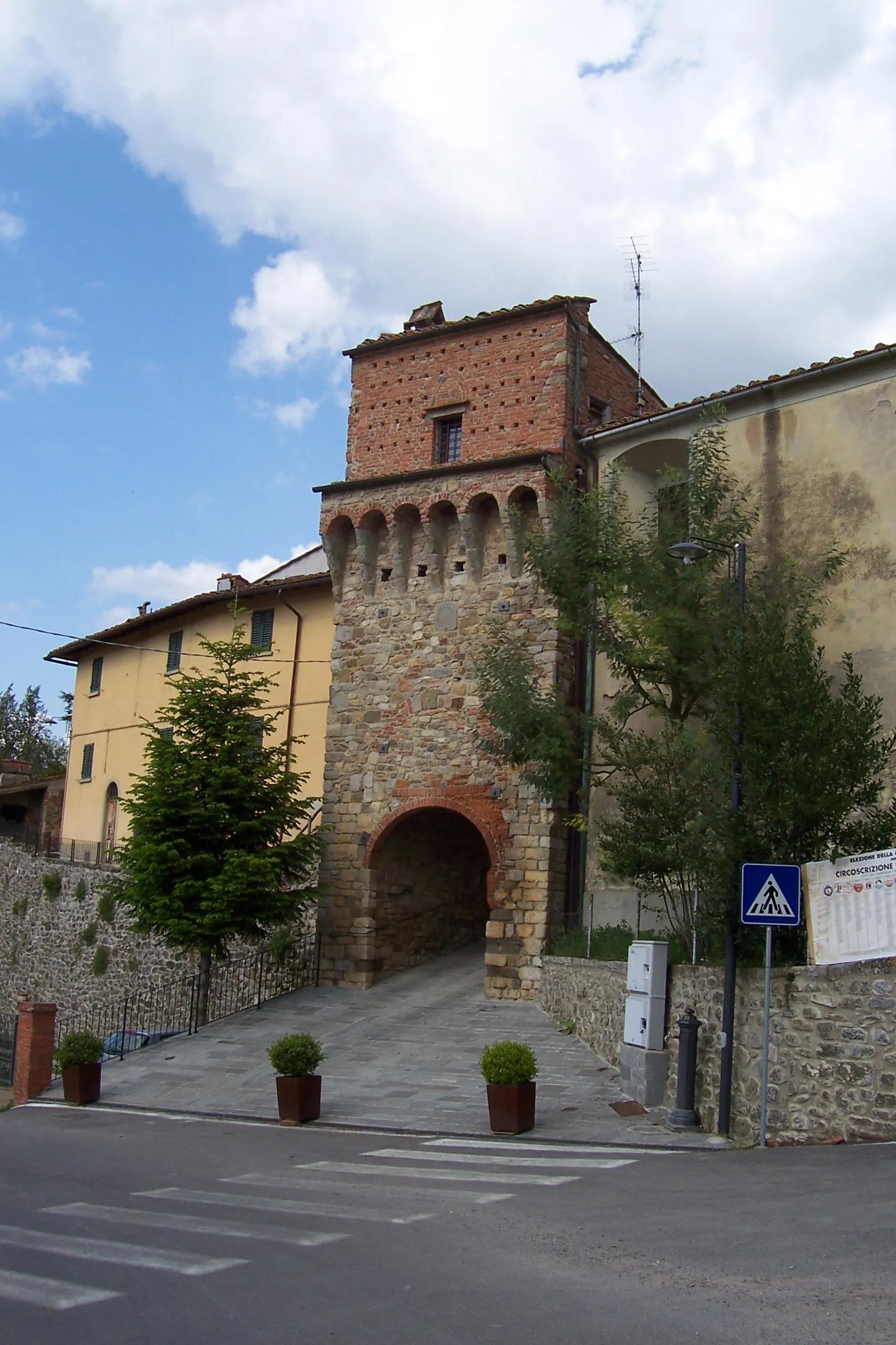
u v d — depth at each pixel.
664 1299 7.26
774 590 20.98
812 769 14.87
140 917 25.44
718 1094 15.18
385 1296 7.43
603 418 28.45
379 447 29.41
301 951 28.05
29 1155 14.47
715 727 16.09
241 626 31.55
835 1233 8.87
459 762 26.70
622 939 21.77
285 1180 12.28
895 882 13.70
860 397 22.19
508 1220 9.72
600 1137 15.06
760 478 23.02
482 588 27.22
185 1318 7.04
